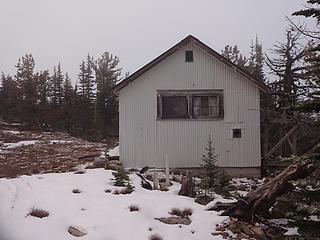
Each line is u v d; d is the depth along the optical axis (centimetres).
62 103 5688
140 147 1850
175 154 1850
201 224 1018
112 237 914
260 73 3198
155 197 1202
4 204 1077
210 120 1861
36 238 873
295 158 830
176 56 1872
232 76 1877
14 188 1276
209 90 1870
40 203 1088
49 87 5947
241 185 1581
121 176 1398
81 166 1894
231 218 1055
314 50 856
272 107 2056
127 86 1862
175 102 1867
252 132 1869
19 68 5725
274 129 2177
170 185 1478
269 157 1980
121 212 1052
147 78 1867
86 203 1120
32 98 5466
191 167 1845
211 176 1389
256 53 4225
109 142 4103
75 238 891
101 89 5391
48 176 1561
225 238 947
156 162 1848
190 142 1856
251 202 1063
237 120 1869
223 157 1855
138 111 1861
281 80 2059
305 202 802
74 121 5169
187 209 1103
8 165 2158
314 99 809
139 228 966
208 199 1204
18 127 5003
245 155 1861
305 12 820
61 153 2795
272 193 1038
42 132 4762
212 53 1853
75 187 1326
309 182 795
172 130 1856
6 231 904
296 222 817
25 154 2792
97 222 974
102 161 1855
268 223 1055
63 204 1093
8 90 6053
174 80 1866
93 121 4962
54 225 936
